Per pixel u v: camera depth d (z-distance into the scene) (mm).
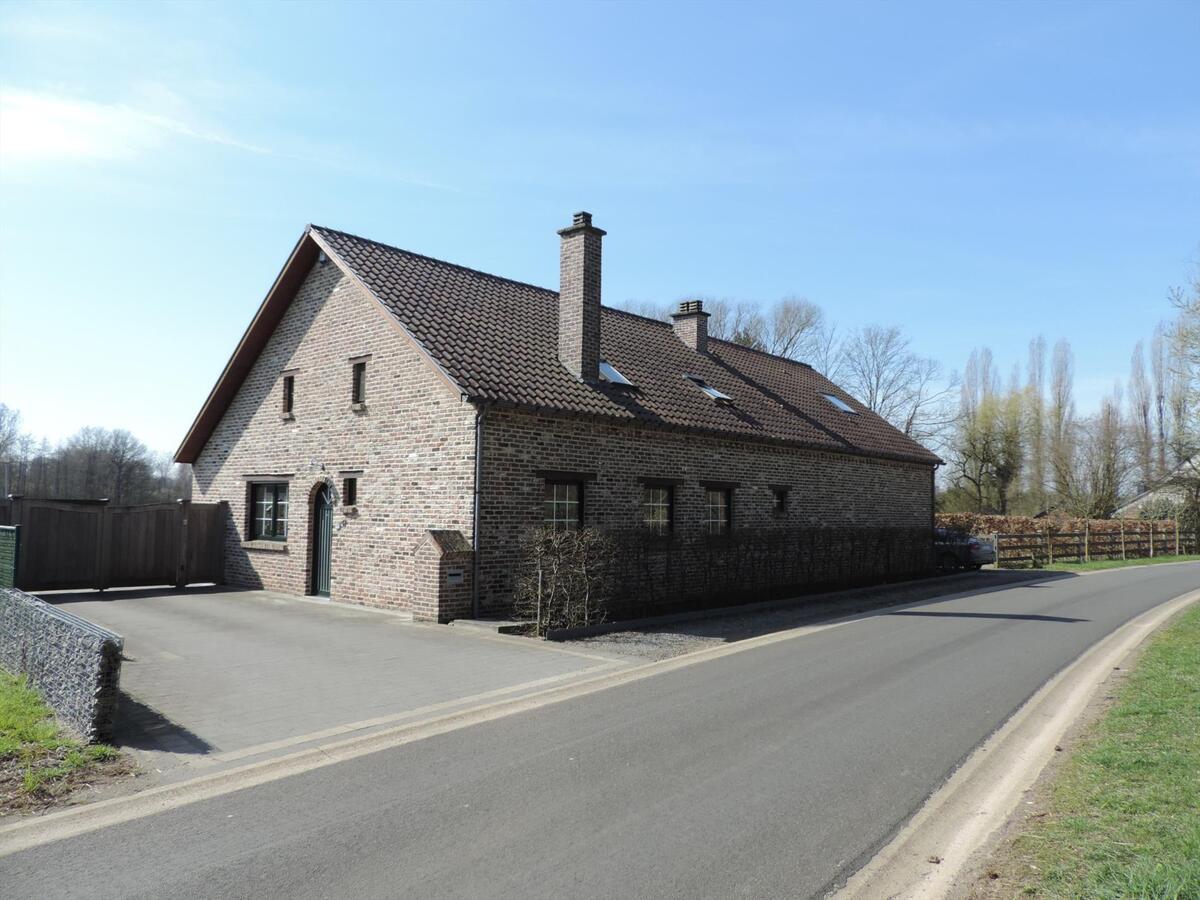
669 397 19531
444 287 18438
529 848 4941
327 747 7043
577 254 17656
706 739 7211
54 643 8133
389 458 16344
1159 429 53000
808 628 14102
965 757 6730
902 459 27703
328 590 17781
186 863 4770
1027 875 4336
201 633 12984
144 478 61469
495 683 9539
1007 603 18047
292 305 19578
